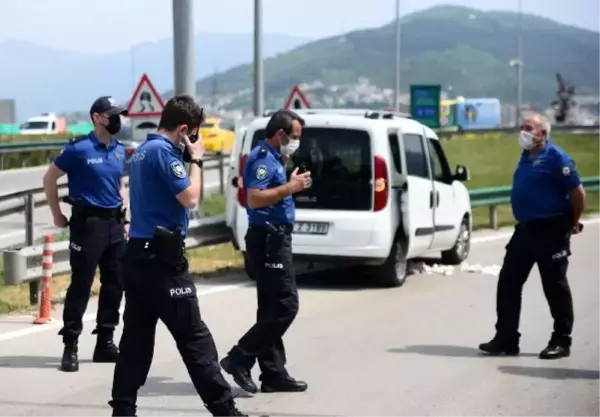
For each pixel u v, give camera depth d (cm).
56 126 12075
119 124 1587
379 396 1441
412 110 6228
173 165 1187
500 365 1633
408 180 2431
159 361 1655
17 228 3697
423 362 1652
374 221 2294
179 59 3072
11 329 1892
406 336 1858
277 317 1421
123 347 1217
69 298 1584
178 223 1205
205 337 1219
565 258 1667
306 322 1983
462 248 2845
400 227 2381
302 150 2344
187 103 1207
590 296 2292
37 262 2084
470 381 1527
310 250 2328
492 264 2844
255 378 1552
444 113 14138
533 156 1664
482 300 2248
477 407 1384
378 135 2309
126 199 1739
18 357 1670
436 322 1992
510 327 1705
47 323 1948
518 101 13612
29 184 5438
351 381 1526
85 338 1833
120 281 1633
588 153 8275
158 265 1189
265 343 1427
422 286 2448
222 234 2766
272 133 1409
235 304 2175
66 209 4194
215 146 8212
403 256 2430
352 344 1786
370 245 2300
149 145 1201
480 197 3697
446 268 2723
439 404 1398
